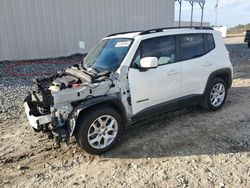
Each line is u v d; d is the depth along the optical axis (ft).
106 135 13.05
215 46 17.66
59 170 11.89
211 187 10.15
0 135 15.75
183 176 10.97
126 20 51.75
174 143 13.91
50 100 11.63
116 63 13.60
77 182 10.93
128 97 13.50
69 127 12.12
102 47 15.76
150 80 14.05
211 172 11.16
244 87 24.99
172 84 15.14
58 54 44.57
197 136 14.61
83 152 13.38
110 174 11.41
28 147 14.08
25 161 12.72
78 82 12.91
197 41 16.66
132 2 51.78
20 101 22.20
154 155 12.81
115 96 13.07
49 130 12.34
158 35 14.76
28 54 41.57
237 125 15.92
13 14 39.11
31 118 12.65
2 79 30.30
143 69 13.64
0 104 21.45
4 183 11.04
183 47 15.78
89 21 46.91
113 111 12.96
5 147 14.20
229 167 11.48
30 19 40.70
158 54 14.58
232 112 18.15
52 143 14.43
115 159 12.62
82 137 12.25
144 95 14.02
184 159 12.32
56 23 43.32
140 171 11.52
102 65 14.24
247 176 10.77
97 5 47.21
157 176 11.07
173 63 15.15
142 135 14.97
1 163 12.58
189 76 15.93
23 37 40.57
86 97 12.35
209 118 17.15
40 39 42.19
